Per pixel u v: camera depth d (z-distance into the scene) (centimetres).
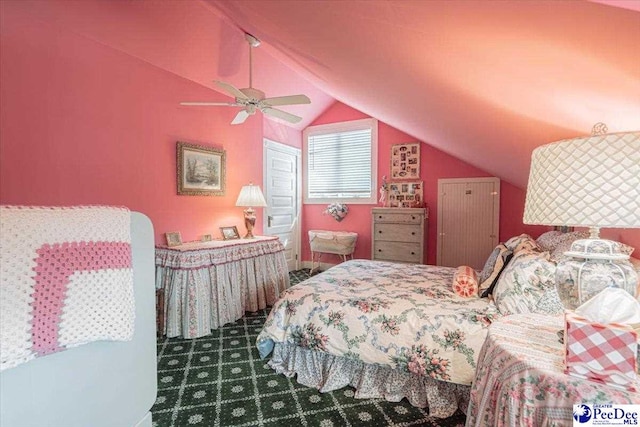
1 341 72
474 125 200
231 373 218
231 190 392
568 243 190
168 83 317
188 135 338
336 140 532
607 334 78
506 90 120
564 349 87
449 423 169
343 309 196
